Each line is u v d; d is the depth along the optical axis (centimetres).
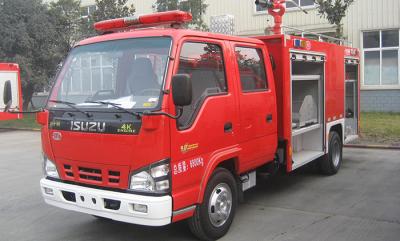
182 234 558
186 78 426
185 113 475
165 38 482
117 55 504
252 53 603
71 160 495
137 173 449
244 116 567
